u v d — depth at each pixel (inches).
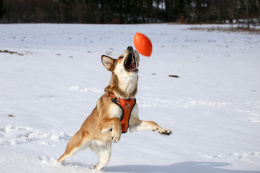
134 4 3823.8
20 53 827.4
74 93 467.2
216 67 842.8
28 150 218.1
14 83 502.9
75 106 388.8
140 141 268.7
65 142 247.9
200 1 3309.5
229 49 1250.6
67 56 856.9
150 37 1614.2
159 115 374.0
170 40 1519.4
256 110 432.5
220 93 547.2
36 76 571.5
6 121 298.4
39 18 3526.1
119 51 1072.8
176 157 234.5
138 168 207.3
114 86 193.3
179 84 605.9
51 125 297.7
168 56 1017.5
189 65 856.3
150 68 778.2
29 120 309.4
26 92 450.9
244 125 352.2
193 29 2084.2
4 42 1162.6
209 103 464.1
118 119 183.5
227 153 251.3
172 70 765.9
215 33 1861.5
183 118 367.9
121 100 189.0
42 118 321.4
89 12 3624.5
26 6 3531.0
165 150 249.0
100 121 190.1
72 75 610.2
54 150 225.1
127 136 282.2
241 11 3051.2
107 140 196.9
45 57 804.0
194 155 241.6
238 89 589.0
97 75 630.5
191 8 3289.9
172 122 345.1
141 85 573.0
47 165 192.4
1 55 757.9
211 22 3024.1
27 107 365.4
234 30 2028.8
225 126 343.6
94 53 969.5
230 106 452.8
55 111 356.2
